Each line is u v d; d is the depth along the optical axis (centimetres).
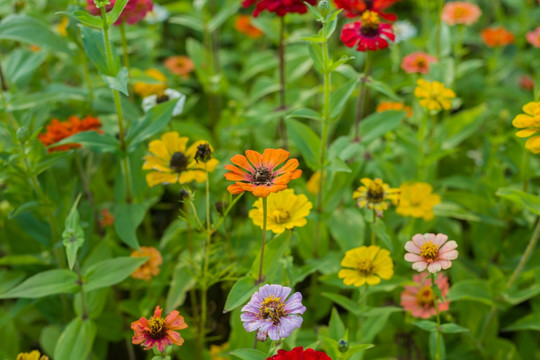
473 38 174
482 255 139
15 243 134
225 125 150
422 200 129
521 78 170
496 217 138
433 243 110
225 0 181
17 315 134
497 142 143
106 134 126
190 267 129
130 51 158
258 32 168
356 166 132
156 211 152
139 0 133
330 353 117
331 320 117
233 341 121
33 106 136
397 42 159
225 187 139
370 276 117
